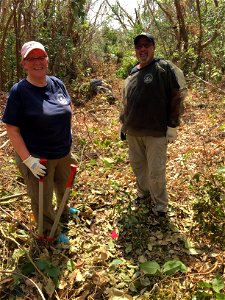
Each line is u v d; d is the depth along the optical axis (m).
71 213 3.85
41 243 3.33
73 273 3.02
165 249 3.39
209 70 10.30
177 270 2.91
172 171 4.75
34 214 3.35
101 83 9.39
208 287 2.79
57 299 2.81
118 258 3.28
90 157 5.27
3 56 9.23
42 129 3.05
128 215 3.73
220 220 3.34
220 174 3.74
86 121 7.02
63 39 9.44
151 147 3.60
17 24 8.92
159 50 11.75
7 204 3.89
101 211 3.99
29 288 2.90
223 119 6.78
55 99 3.12
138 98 3.50
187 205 3.97
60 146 3.20
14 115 2.94
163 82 3.43
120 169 4.91
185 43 10.95
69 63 10.09
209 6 11.22
